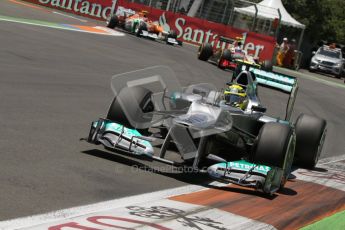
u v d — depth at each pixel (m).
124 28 73.00
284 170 17.59
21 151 16.36
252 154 17.50
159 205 14.24
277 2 92.62
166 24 87.19
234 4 88.94
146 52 55.97
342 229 15.24
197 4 88.12
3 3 72.25
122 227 12.05
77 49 45.62
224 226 13.49
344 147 30.91
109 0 86.88
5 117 19.95
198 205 14.84
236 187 17.56
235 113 18.38
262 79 24.08
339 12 122.69
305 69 104.94
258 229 13.77
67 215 12.33
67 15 79.88
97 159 17.28
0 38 40.66
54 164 15.84
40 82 28.58
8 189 13.13
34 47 40.66
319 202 17.78
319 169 23.25
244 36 83.56
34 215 11.98
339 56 99.69
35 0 87.75
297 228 14.56
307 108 44.91
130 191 15.00
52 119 21.47
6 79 27.14
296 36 114.44
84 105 25.84
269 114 37.19
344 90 71.50
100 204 13.48
